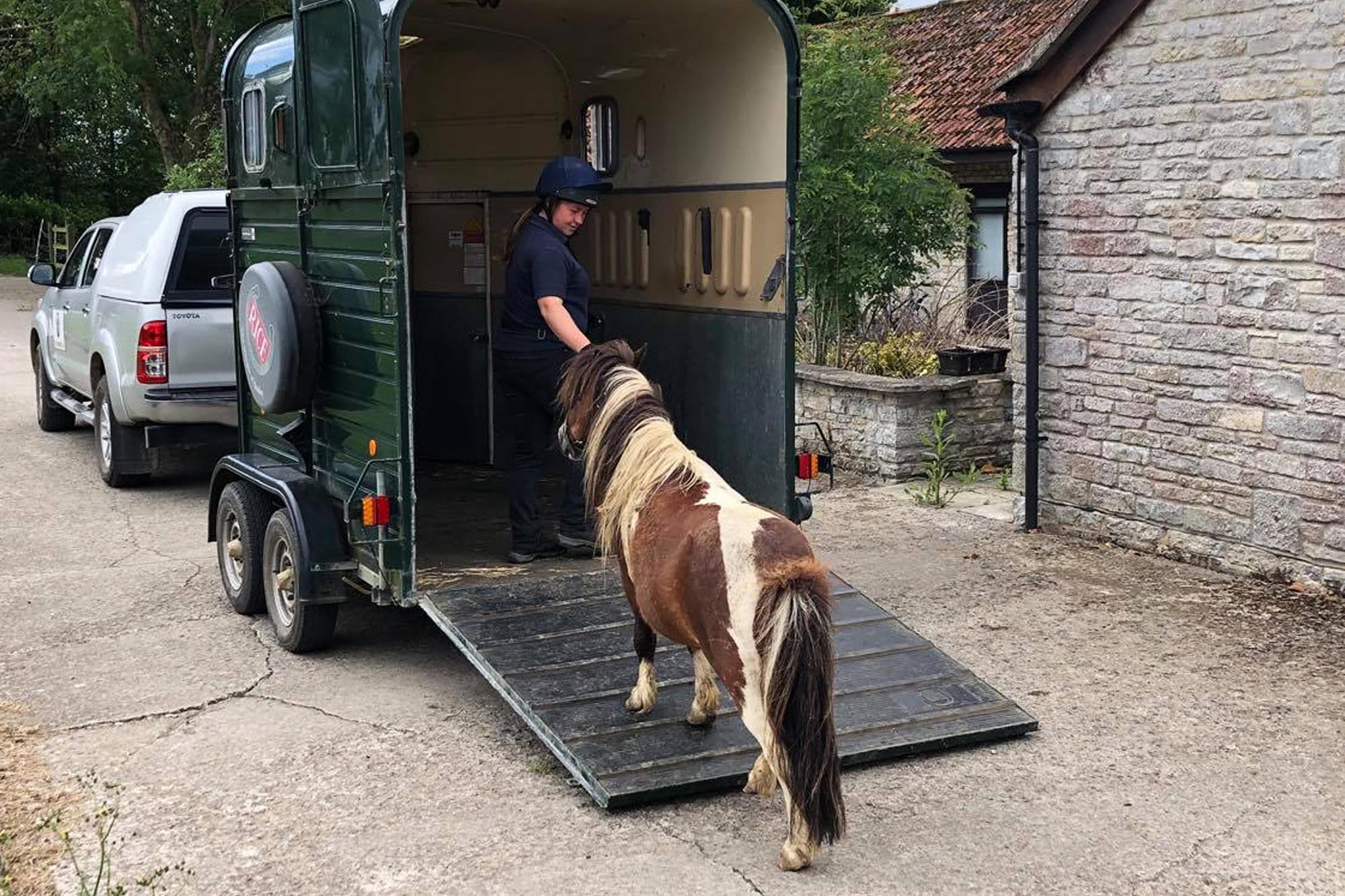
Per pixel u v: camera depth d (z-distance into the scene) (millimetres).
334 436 6332
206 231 9531
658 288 7281
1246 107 7332
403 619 7027
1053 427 8703
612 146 7605
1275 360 7324
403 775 4973
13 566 8109
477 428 8797
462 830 4500
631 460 4559
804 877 4145
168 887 4145
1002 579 7637
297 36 6273
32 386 15523
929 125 14883
